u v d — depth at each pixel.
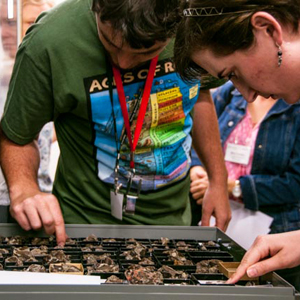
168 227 1.54
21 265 1.22
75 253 1.34
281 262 1.12
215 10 1.01
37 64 1.41
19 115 1.48
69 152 1.56
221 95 2.43
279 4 0.99
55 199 1.48
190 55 1.09
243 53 1.03
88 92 1.44
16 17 1.96
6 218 1.67
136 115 1.50
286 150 2.25
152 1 1.16
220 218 1.82
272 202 2.25
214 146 1.84
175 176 1.59
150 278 1.12
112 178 1.54
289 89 1.07
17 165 1.54
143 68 1.46
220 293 1.00
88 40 1.42
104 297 0.96
